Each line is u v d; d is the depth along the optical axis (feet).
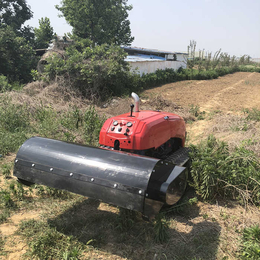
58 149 12.01
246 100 59.41
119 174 10.36
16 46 72.02
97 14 87.76
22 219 12.94
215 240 11.93
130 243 11.47
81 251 10.56
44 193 15.71
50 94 41.83
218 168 15.98
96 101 46.16
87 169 10.88
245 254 10.80
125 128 14.20
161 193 10.44
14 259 10.21
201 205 15.24
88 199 15.17
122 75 53.47
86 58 51.83
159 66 98.12
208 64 132.67
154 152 15.97
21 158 12.08
